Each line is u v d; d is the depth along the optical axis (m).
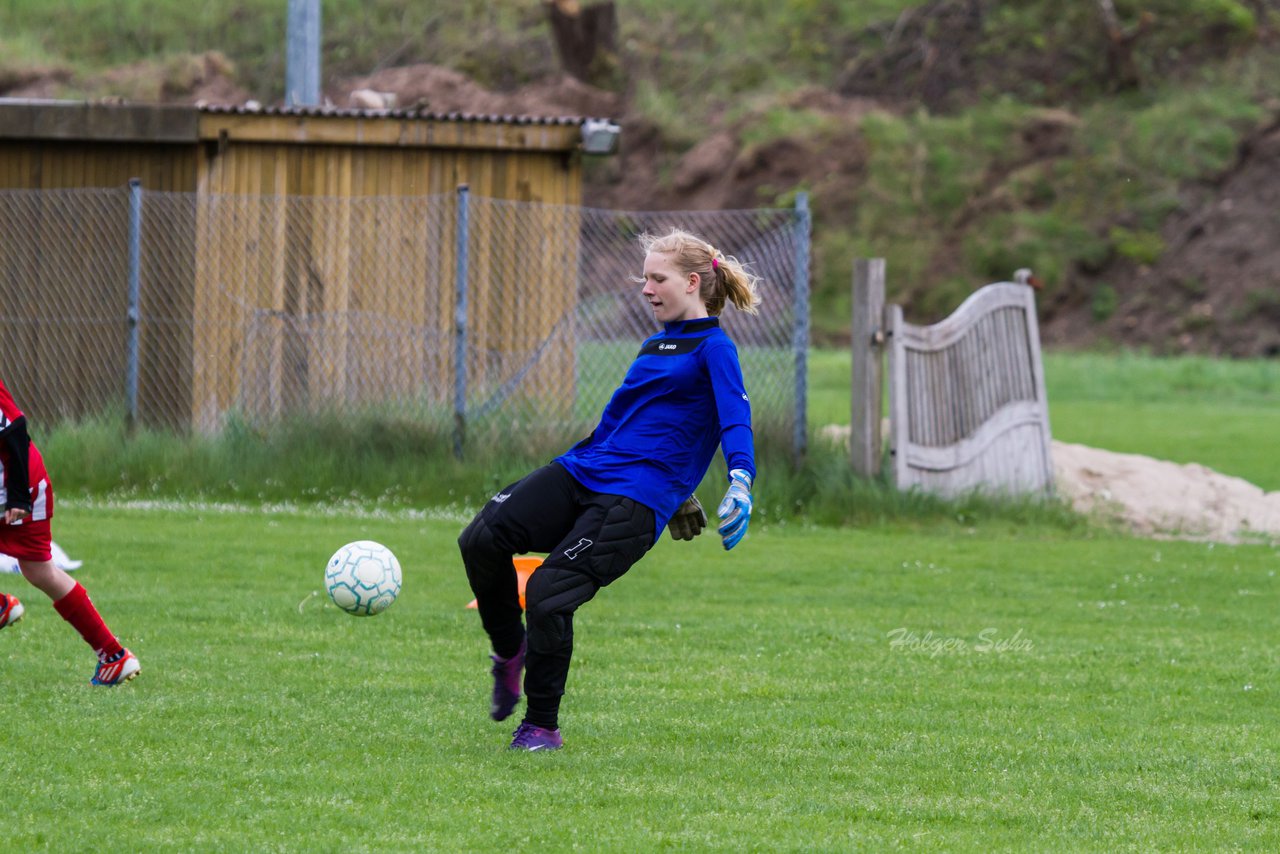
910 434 44.50
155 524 38.19
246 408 49.28
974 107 154.62
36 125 49.41
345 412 47.03
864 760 17.52
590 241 113.62
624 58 160.62
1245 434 74.81
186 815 14.51
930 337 45.03
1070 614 29.33
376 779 16.02
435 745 17.66
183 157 49.78
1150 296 133.38
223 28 140.38
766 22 169.00
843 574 33.81
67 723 18.09
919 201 144.38
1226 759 17.91
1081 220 141.25
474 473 44.41
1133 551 39.72
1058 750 18.22
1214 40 158.50
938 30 163.50
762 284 47.31
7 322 49.84
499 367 50.25
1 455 19.41
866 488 43.66
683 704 20.36
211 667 21.88
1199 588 33.38
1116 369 112.56
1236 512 47.47
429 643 24.38
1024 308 47.31
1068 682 22.53
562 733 18.45
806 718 19.62
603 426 17.80
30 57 129.88
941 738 18.70
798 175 147.00
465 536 17.30
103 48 136.00
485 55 151.50
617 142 51.56
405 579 31.14
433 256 50.44
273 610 26.91
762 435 45.47
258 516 40.44
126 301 49.41
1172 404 95.44
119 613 26.19
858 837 14.33
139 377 49.34
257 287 49.56
